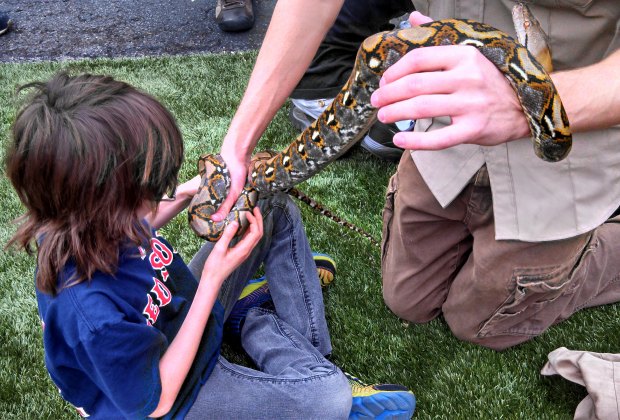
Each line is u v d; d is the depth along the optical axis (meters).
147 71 2.50
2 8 3.15
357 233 1.72
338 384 1.25
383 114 0.89
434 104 0.87
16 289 1.59
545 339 1.46
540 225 1.20
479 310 1.37
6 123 2.16
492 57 0.93
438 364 1.42
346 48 1.93
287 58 1.25
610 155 1.15
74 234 1.00
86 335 1.00
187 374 1.20
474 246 1.32
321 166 1.28
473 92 0.88
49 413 1.33
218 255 1.19
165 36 2.85
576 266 1.29
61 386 1.10
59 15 3.07
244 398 1.23
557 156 0.97
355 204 1.82
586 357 1.30
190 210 1.29
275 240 1.44
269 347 1.36
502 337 1.41
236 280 1.40
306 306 1.42
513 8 1.11
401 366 1.42
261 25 2.90
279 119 2.21
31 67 2.55
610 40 1.09
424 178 1.29
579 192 1.17
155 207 1.09
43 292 1.03
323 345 1.42
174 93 2.34
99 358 1.01
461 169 1.24
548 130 0.93
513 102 0.91
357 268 1.64
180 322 1.22
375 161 2.01
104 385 1.04
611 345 1.44
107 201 1.00
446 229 1.38
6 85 2.41
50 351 1.06
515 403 1.34
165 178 1.06
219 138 2.09
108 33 2.90
